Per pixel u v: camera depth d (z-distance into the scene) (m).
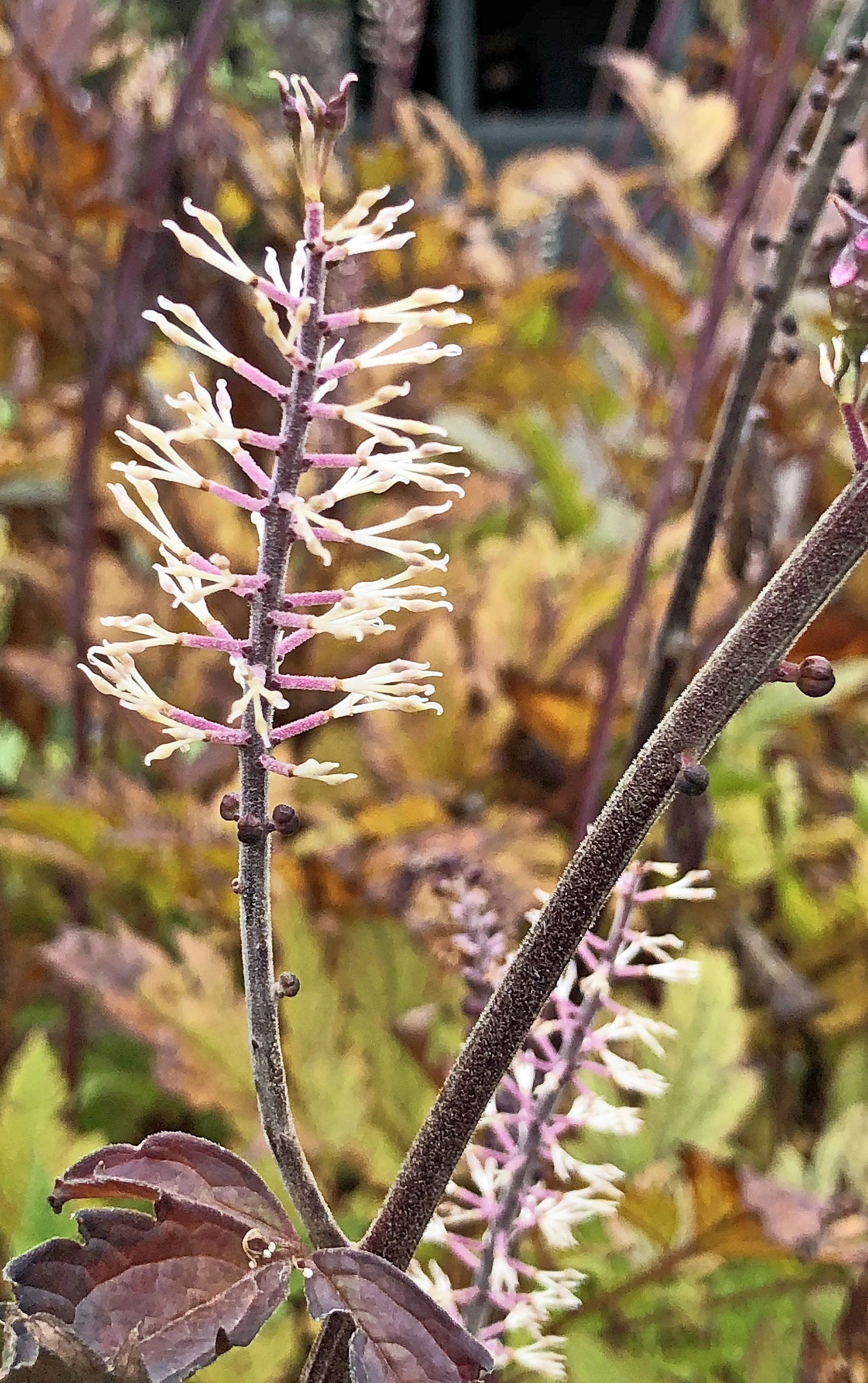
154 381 0.52
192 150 0.44
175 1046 0.33
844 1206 0.26
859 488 0.15
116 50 0.52
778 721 0.43
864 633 0.22
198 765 0.45
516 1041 0.16
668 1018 0.35
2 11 0.46
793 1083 0.43
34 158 0.43
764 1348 0.31
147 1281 0.16
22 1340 0.15
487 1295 0.21
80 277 0.45
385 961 0.37
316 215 0.14
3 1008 0.43
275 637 0.15
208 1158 0.17
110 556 0.48
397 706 0.15
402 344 0.53
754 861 0.42
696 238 0.48
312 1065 0.34
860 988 0.42
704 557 0.28
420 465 0.15
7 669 0.46
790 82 0.41
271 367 0.40
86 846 0.37
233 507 0.44
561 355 0.58
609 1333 0.32
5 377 0.56
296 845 0.39
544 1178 0.23
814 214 0.26
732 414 0.27
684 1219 0.32
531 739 0.47
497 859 0.36
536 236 0.68
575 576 0.48
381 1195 0.33
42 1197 0.28
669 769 0.16
